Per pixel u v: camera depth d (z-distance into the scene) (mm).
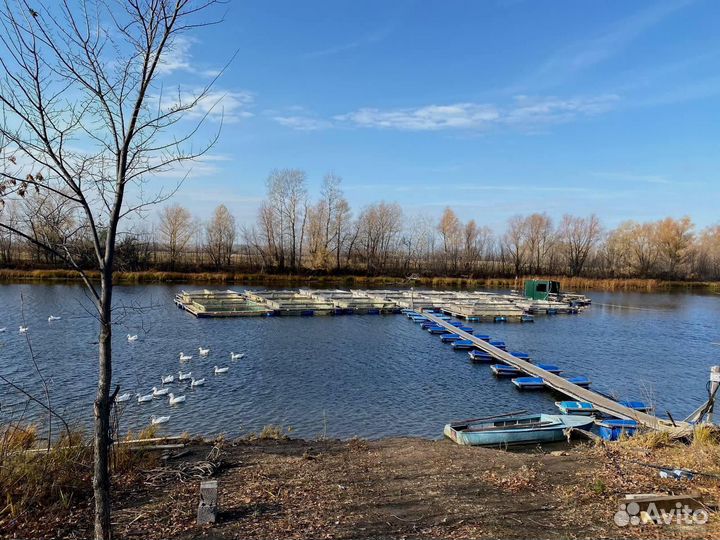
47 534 6094
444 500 7430
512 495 7641
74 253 4773
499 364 27109
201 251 70312
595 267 86625
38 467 7418
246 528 6301
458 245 82188
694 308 54844
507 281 75562
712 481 7914
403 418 18672
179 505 7016
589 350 32750
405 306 47938
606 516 6773
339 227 73250
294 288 60438
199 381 21500
